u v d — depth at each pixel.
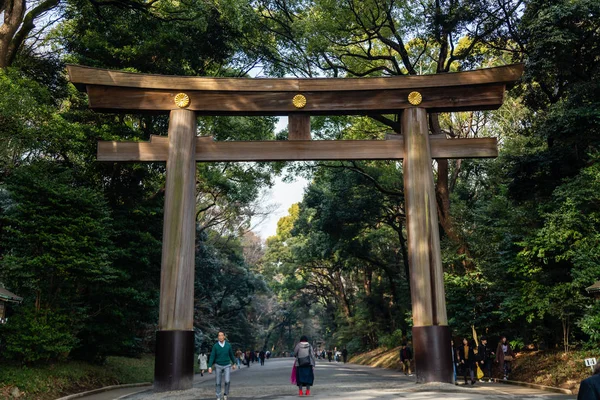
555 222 18.16
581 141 19.69
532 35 20.72
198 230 40.19
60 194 16.70
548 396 13.24
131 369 23.97
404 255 36.81
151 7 23.00
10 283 16.88
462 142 16.23
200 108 16.14
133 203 23.39
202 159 16.12
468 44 28.86
